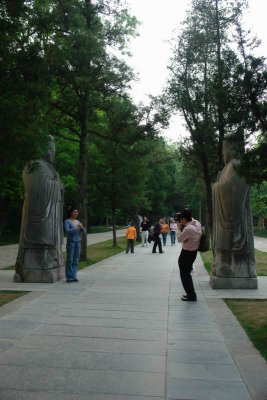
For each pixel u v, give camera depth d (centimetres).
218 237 1134
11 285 1145
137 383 464
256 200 3688
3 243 3300
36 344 606
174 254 2353
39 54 745
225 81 568
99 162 2819
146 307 870
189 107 1527
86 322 739
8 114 652
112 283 1202
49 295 997
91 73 1583
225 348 592
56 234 1256
